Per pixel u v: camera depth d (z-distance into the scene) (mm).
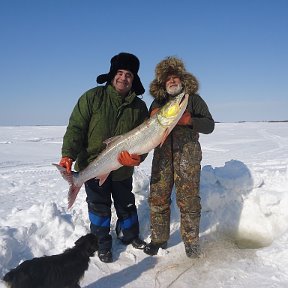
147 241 4852
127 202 4629
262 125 49156
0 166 14188
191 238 4379
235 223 5195
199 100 4262
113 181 4516
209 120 4176
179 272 4117
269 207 5199
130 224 4668
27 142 26609
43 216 4938
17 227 4629
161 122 3846
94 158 4352
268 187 5465
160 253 4523
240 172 5449
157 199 4430
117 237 4887
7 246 4156
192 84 4219
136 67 4285
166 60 4223
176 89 4227
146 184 5402
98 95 4262
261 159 13789
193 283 3893
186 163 4266
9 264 4141
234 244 4809
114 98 4270
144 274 4098
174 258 4445
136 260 4418
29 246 4457
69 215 5145
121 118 4305
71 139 4156
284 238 4559
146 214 5188
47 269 3336
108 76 4344
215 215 5262
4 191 9109
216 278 3963
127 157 3941
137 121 4406
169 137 4309
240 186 5336
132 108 4359
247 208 5262
